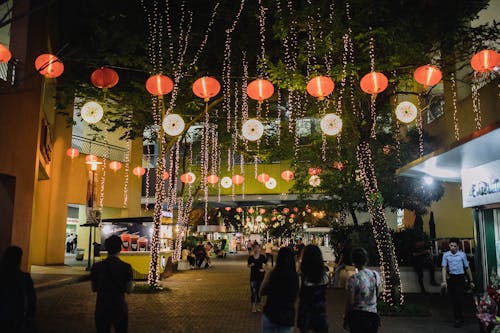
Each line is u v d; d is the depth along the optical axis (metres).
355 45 12.15
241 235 73.62
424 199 18.83
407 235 17.77
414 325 9.99
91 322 10.02
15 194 16.25
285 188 31.20
